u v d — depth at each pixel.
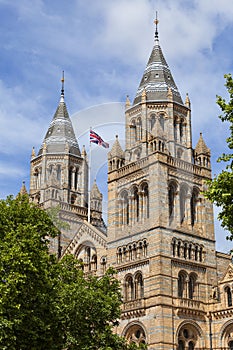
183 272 80.81
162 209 81.38
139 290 80.88
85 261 94.12
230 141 46.56
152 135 85.31
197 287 81.56
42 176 112.81
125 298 81.94
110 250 86.88
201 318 80.12
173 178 84.56
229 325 78.06
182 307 77.88
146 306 77.81
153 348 75.06
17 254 48.53
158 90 90.62
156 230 80.06
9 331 47.41
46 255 53.28
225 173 44.97
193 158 90.44
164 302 76.50
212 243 85.81
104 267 89.56
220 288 80.88
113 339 59.75
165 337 75.00
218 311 79.38
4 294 46.78
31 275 50.34
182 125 90.88
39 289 51.31
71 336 55.88
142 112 89.25
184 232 82.88
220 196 44.84
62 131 116.56
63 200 109.44
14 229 54.09
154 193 82.31
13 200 57.44
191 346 78.62
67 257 64.38
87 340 56.75
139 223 83.94
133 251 83.25
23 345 50.12
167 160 84.62
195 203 87.31
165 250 79.44
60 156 113.69
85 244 94.88
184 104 92.12
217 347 78.31
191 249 82.94
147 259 79.88
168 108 89.06
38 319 50.75
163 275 77.81
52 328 53.84
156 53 95.38
